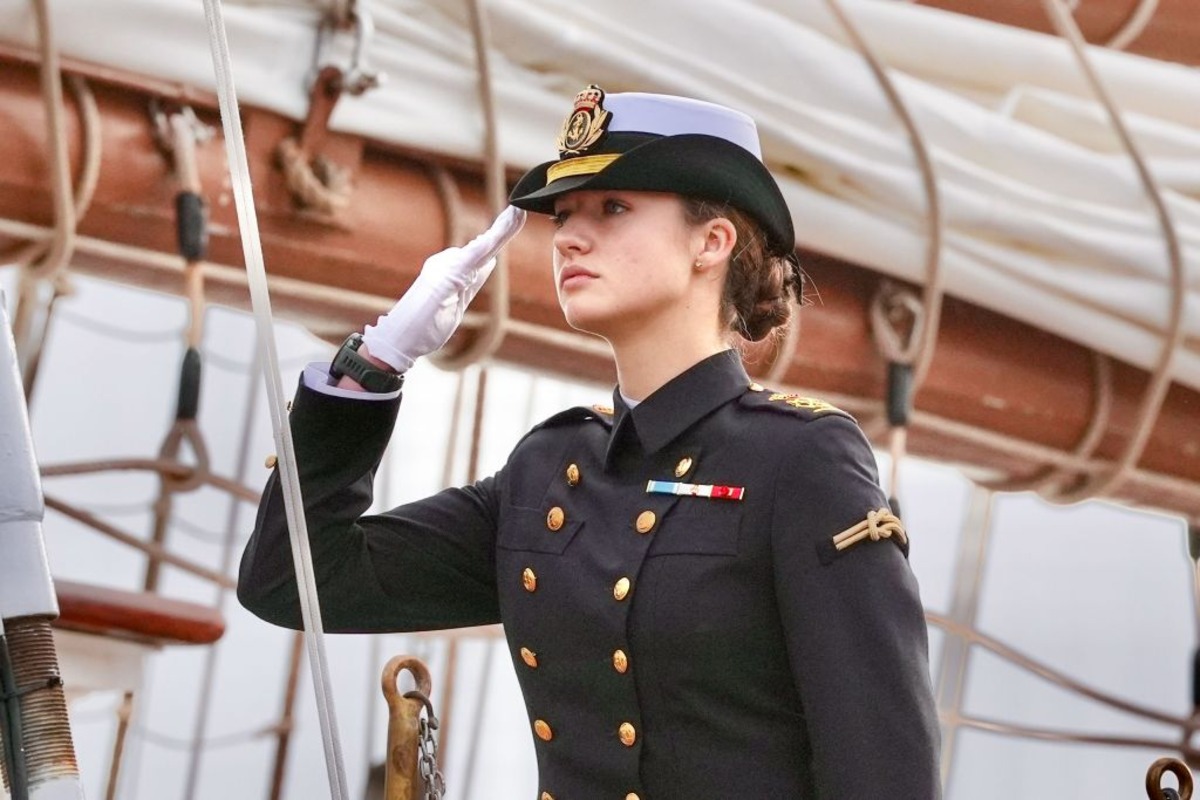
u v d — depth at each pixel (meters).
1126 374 11.39
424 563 5.47
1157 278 11.00
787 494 4.81
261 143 8.46
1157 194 10.88
